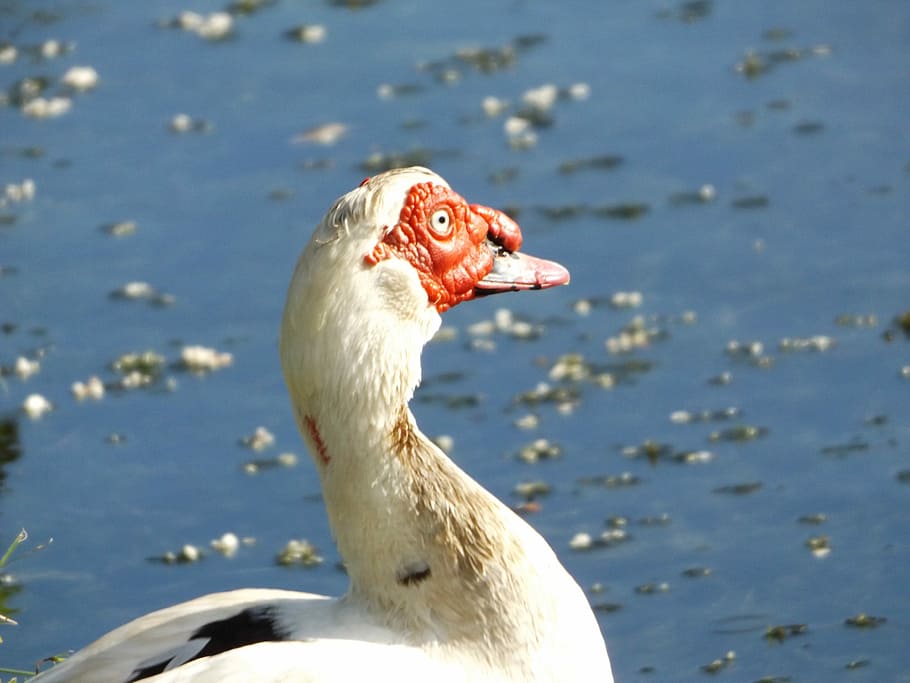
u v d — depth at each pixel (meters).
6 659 8.93
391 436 6.41
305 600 6.68
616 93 16.06
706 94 15.92
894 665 8.91
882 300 12.58
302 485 10.85
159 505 10.59
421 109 15.92
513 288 6.91
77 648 9.07
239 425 11.52
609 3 18.27
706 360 12.03
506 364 12.16
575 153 14.97
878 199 13.91
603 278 13.13
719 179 14.41
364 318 6.34
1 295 13.09
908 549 9.91
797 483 10.61
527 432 11.29
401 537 6.36
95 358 12.30
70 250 13.73
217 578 9.82
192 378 12.05
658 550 9.99
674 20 17.67
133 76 16.91
